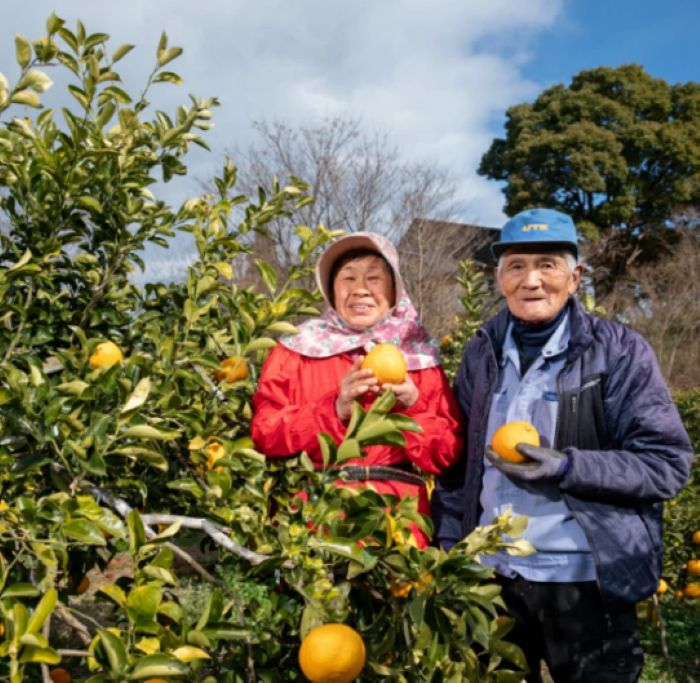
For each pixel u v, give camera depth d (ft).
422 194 41.78
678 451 6.46
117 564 17.74
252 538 5.97
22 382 5.04
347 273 7.61
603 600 6.40
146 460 5.18
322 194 40.81
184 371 6.22
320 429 6.59
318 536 5.23
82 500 4.65
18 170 6.82
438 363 7.55
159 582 4.37
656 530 6.70
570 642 6.65
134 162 7.64
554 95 94.73
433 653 5.08
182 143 8.11
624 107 92.32
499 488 6.97
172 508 7.09
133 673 4.04
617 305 76.07
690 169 93.35
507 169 96.63
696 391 26.73
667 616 15.62
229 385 6.56
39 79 6.11
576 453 6.32
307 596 4.99
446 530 7.51
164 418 6.00
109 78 6.95
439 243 40.86
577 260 7.11
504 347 7.39
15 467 4.83
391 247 7.61
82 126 6.54
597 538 6.42
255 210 7.95
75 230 7.50
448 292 39.88
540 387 6.97
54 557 4.57
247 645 5.17
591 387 6.72
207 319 7.23
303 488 6.68
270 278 6.70
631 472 6.30
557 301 7.00
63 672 5.90
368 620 5.55
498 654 5.31
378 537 5.31
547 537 6.68
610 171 87.35
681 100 96.78
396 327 7.61
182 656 4.40
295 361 7.43
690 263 69.05
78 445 4.84
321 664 4.67
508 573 6.85
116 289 7.90
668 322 65.57
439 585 4.95
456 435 7.36
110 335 7.83
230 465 6.02
